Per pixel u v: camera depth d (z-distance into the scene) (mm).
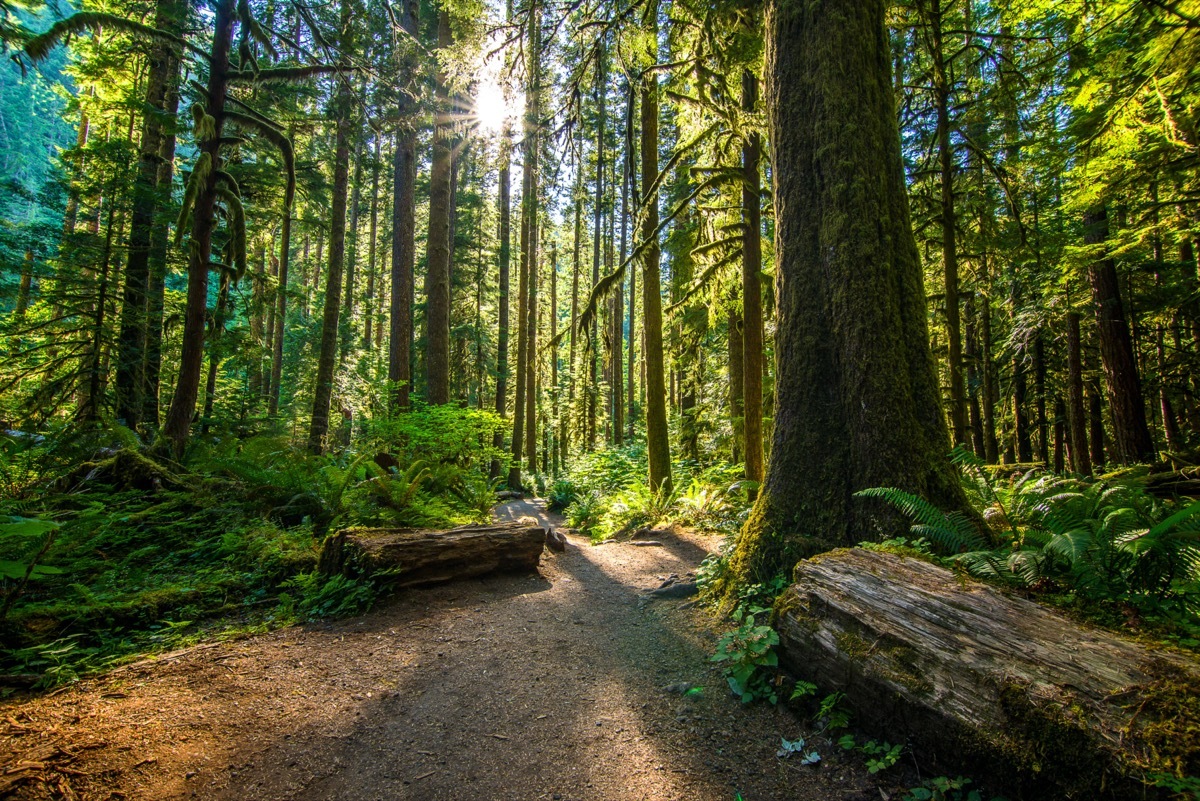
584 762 2795
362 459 7570
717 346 17078
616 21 6777
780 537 4562
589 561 7176
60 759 2402
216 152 8891
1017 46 8531
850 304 4527
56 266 9508
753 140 8141
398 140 13609
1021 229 9461
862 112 4699
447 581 5613
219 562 5641
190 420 8578
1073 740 2033
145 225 10688
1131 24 6664
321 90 12492
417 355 22906
